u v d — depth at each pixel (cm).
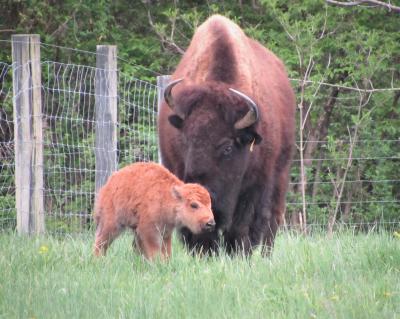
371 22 6147
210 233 2955
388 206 5550
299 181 5909
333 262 2578
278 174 3416
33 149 3569
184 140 2905
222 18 3394
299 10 5706
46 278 2400
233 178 2909
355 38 5641
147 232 2691
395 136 6134
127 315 2039
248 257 2942
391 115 6247
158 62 6219
